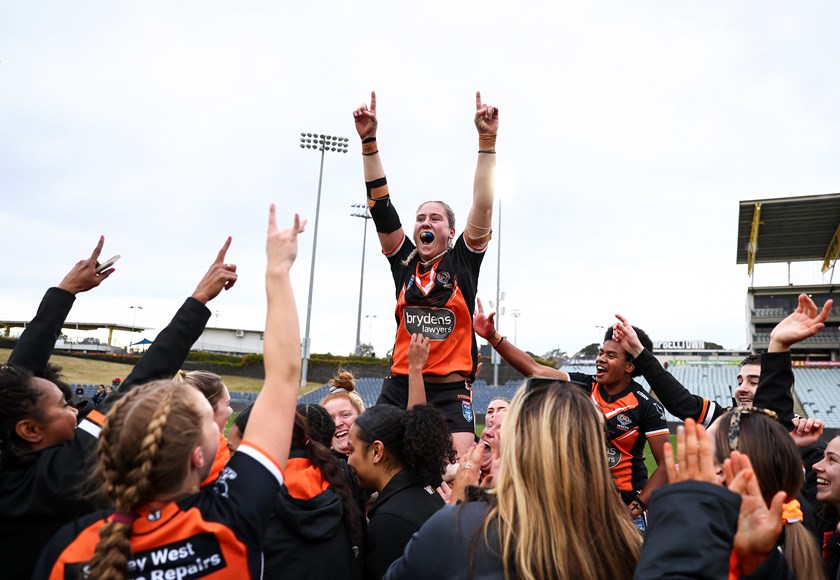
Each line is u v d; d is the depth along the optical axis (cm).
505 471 194
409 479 308
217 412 350
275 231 236
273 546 263
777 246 4075
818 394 3706
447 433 321
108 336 8050
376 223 471
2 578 218
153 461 168
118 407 180
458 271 445
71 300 302
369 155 459
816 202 3488
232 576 171
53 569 171
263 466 190
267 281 225
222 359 4862
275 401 203
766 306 4212
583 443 192
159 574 166
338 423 439
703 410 376
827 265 4125
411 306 454
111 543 162
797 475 223
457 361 439
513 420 201
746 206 3616
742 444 226
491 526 183
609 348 461
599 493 189
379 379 4781
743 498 184
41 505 220
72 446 229
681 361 4838
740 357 5228
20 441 235
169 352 251
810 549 220
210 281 271
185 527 170
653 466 1450
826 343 4169
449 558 182
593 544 182
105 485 174
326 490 285
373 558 282
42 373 288
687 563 150
